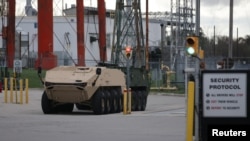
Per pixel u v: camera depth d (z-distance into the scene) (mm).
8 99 126000
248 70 41125
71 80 88500
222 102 41594
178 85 181000
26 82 116000
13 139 53688
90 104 90875
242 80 41188
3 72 177000
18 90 152125
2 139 53688
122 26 173250
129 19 157875
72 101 90625
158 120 76250
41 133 59062
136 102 103625
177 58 188000
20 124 69750
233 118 41469
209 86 41781
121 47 156500
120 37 160000
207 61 156875
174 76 194000
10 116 84062
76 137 55312
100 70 91000
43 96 91688
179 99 148125
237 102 41344
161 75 184250
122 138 54406
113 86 95500
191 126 43625
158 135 57000
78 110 102875
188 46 49688
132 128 64625
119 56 155625
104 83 91562
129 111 92938
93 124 69875
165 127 65938
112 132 60062
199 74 43469
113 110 94938
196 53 49656
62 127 65812
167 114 91062
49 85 88875
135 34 157625
